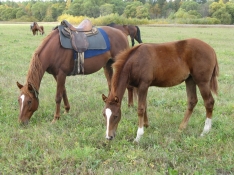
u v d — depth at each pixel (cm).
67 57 584
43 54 560
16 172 393
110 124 446
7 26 4447
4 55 1339
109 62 682
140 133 494
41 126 550
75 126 555
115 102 450
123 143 479
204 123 573
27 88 539
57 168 395
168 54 498
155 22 5219
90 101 695
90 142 482
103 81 909
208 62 511
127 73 481
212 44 1944
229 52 1533
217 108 653
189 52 507
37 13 8119
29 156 427
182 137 503
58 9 7819
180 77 511
